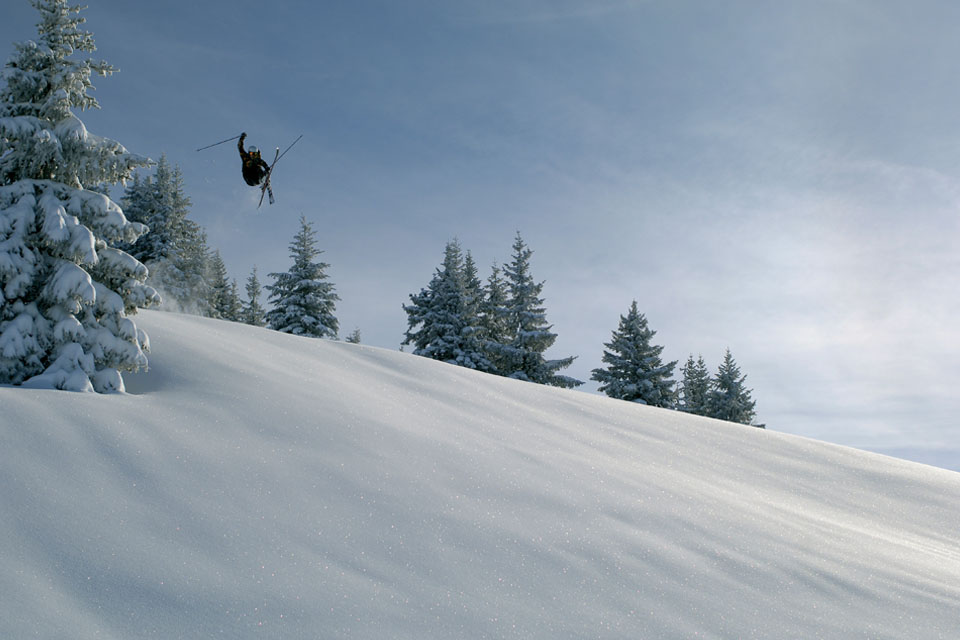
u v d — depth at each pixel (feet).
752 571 19.67
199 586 14.08
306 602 14.23
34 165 30.32
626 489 25.71
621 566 18.61
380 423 27.45
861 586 19.67
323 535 17.31
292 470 20.81
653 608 16.57
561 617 15.48
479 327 125.49
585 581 17.43
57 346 27.30
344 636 13.32
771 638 15.92
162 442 20.62
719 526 23.22
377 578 15.78
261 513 17.78
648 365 124.57
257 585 14.52
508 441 30.19
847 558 22.08
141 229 30.48
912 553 24.52
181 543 15.61
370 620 14.02
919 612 18.34
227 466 20.06
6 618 11.89
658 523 22.41
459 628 14.34
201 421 23.17
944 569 22.81
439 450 25.88
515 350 122.62
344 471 21.59
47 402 21.47
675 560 19.58
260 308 168.55
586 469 27.71
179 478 18.66
